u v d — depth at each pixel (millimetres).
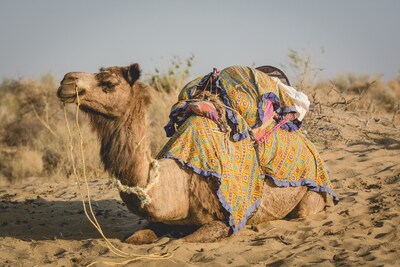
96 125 10453
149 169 10422
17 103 34125
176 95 24469
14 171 23484
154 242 11211
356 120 22250
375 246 10570
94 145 23156
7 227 12883
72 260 10250
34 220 13500
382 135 20656
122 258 10195
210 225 11133
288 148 12117
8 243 11484
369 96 34031
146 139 10445
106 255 10383
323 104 22094
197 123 11203
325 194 12930
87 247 11047
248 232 11773
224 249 10695
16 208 14812
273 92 12055
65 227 12906
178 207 10836
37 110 32938
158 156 11359
